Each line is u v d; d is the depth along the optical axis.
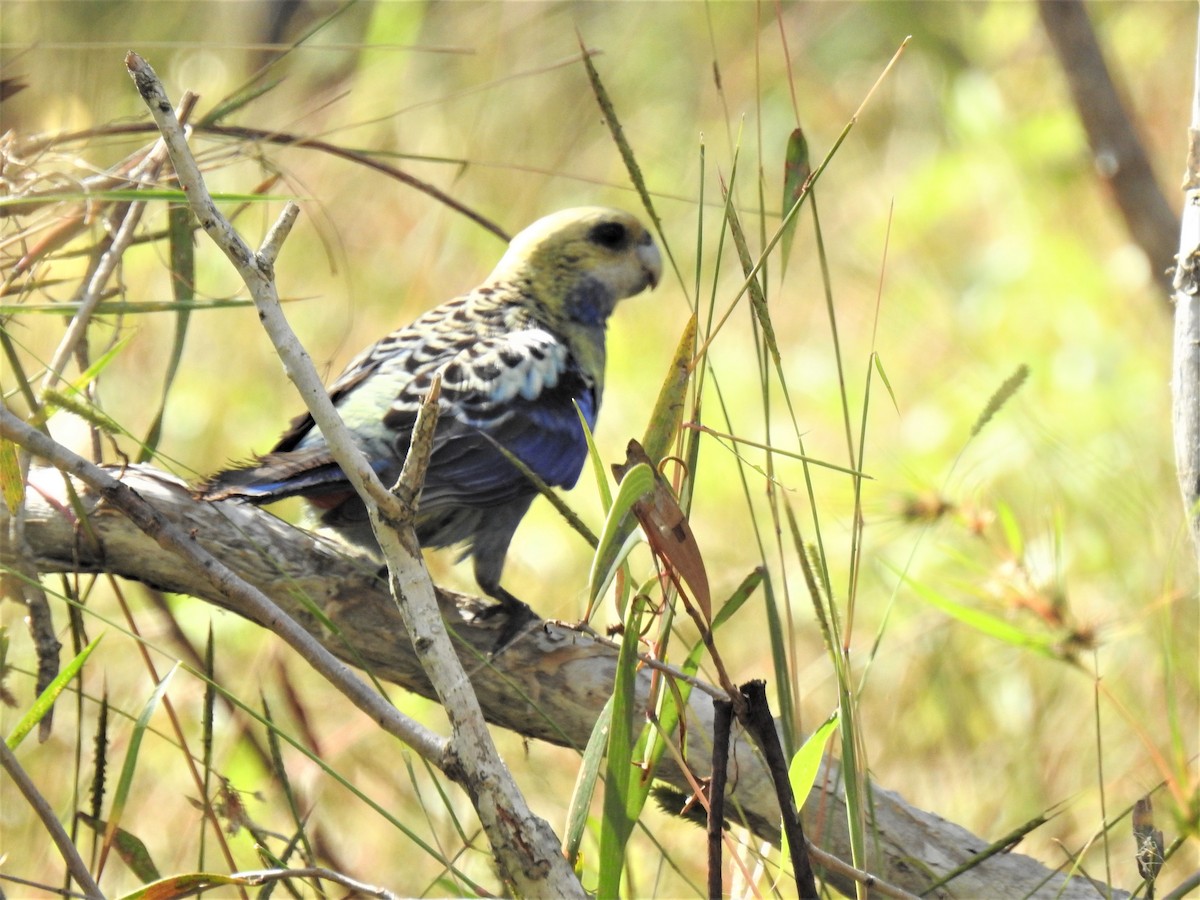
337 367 15.14
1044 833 8.96
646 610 5.64
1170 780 5.54
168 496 6.76
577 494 13.97
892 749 9.84
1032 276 14.59
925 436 13.07
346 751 9.50
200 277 15.44
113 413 14.04
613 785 5.14
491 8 18.81
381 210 16.89
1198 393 5.97
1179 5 17.33
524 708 6.98
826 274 5.63
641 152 18.50
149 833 9.29
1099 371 13.12
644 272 10.46
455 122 17.94
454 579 11.56
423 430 4.94
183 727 9.70
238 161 8.30
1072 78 12.39
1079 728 9.47
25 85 9.11
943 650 10.17
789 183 5.84
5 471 5.78
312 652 5.27
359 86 17.45
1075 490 11.17
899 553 11.22
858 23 19.47
